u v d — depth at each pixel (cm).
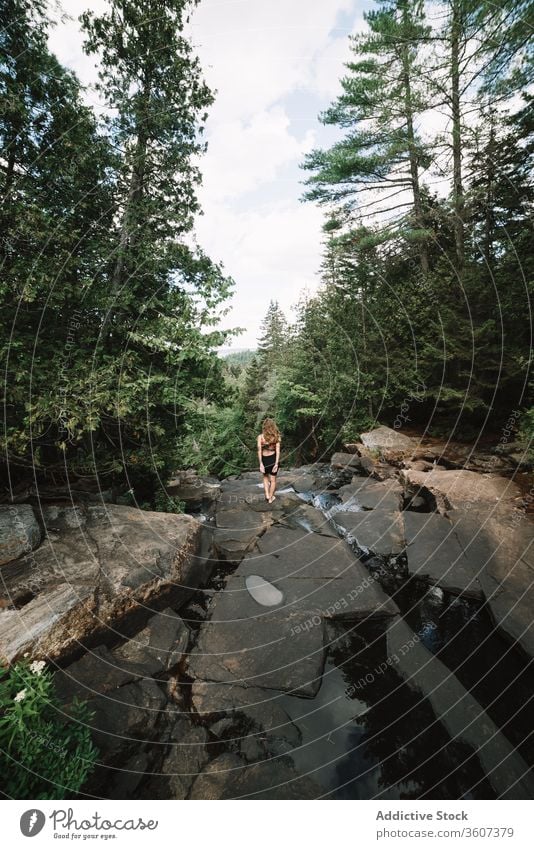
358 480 803
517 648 312
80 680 271
